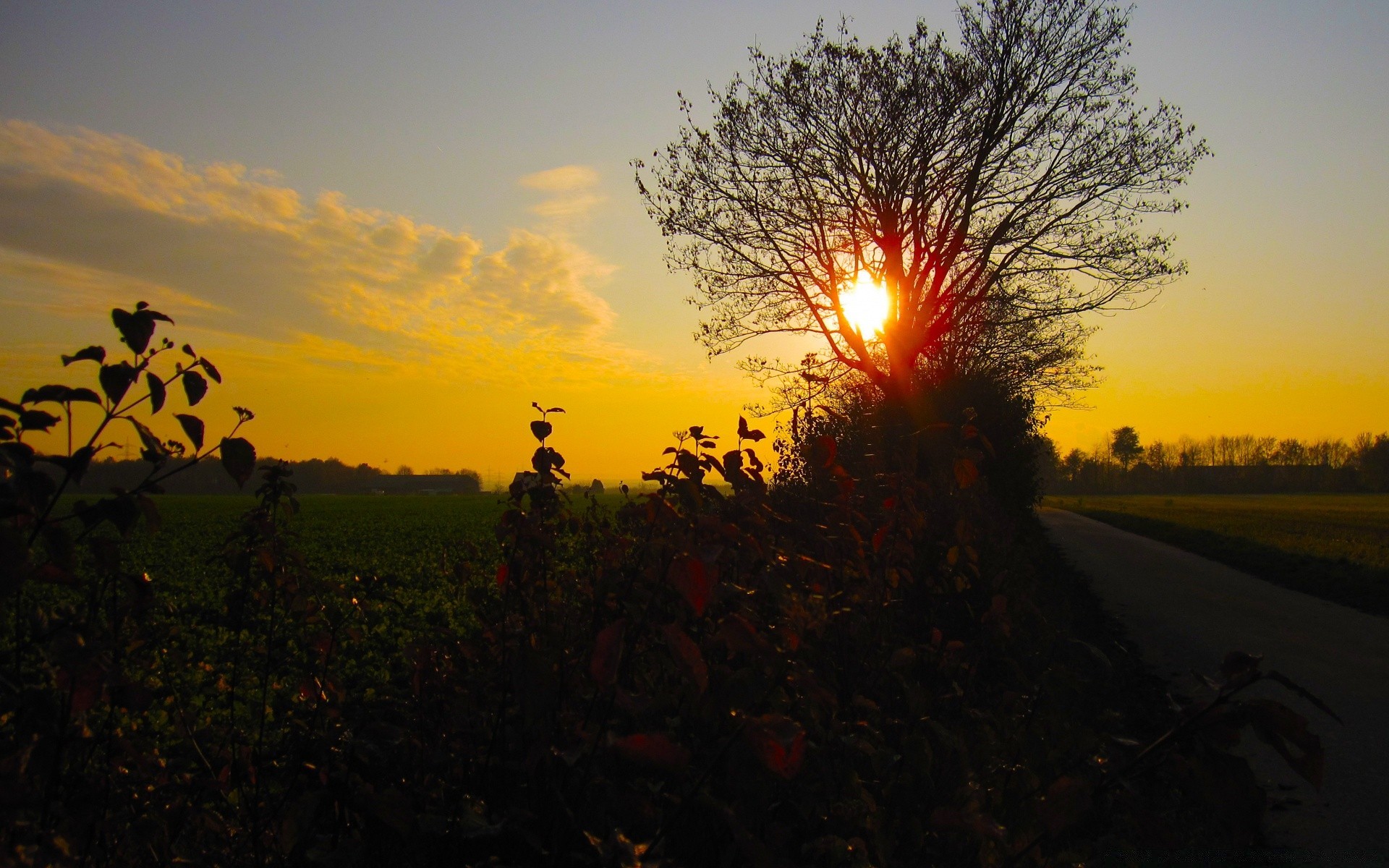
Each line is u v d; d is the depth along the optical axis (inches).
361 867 93.0
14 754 75.3
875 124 788.0
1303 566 743.7
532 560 126.1
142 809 103.8
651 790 98.7
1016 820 111.6
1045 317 881.5
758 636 93.4
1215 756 83.7
